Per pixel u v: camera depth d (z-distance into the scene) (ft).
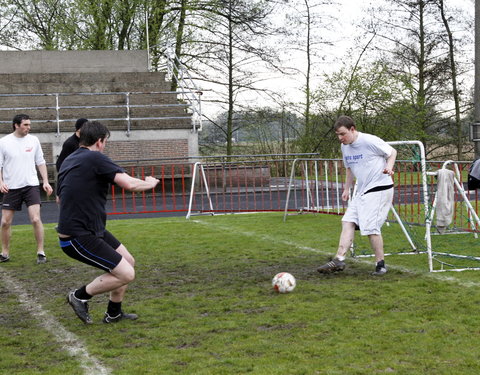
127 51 98.53
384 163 23.30
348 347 14.79
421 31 114.73
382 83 111.45
